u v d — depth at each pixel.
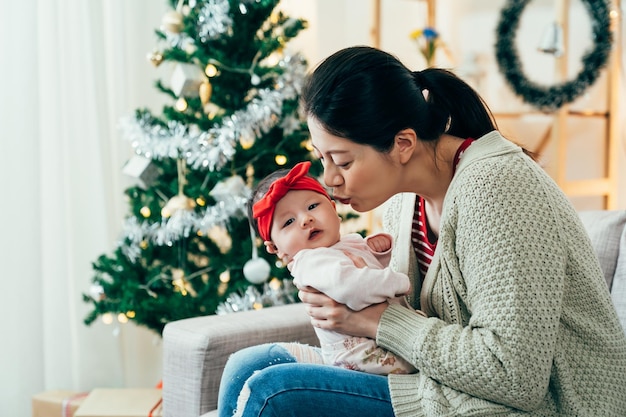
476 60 4.01
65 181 2.79
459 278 1.22
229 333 1.64
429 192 1.33
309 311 1.28
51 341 2.79
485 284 1.13
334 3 3.80
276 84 2.43
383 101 1.21
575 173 3.70
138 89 2.98
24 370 2.60
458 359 1.13
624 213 1.67
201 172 2.47
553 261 1.12
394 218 1.51
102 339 2.88
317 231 1.41
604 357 1.17
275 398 1.20
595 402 1.15
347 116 1.19
